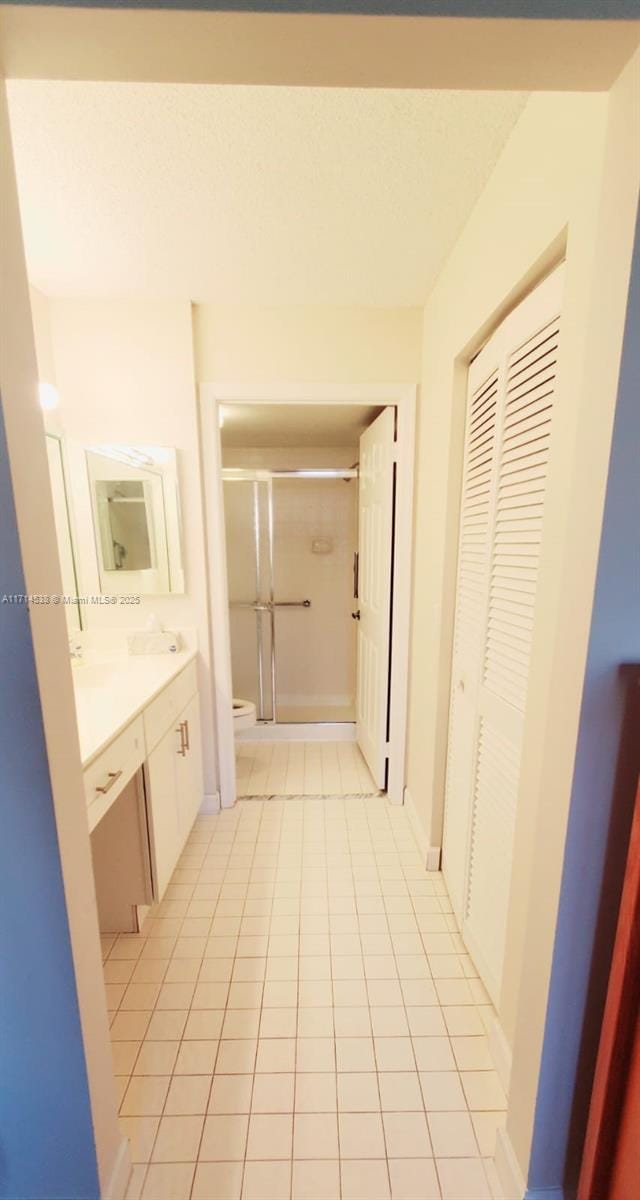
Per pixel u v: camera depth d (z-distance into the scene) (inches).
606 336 25.9
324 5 20.7
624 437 25.3
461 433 60.7
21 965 30.1
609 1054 28.7
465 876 57.8
